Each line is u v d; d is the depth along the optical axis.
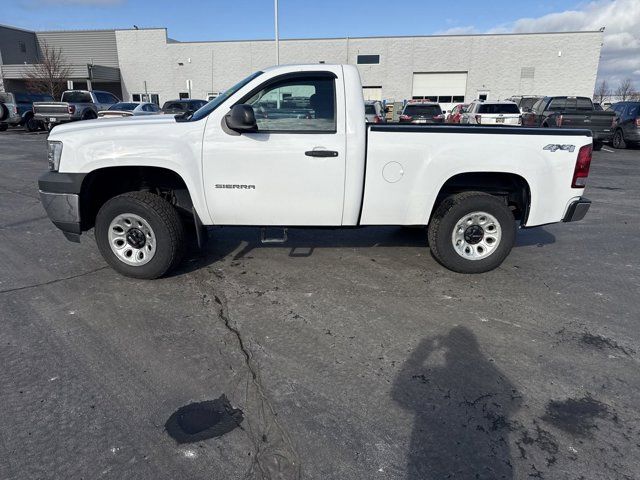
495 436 2.36
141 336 3.33
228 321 3.56
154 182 4.46
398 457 2.22
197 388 2.74
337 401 2.62
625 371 2.95
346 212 4.20
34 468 2.13
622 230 6.49
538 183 4.25
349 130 4.00
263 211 4.16
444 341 3.30
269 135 3.97
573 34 34.50
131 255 4.29
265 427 2.41
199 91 40.50
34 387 2.72
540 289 4.26
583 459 2.21
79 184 4.01
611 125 16.05
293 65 4.04
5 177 10.31
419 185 4.19
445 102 37.38
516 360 3.06
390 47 36.62
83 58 42.75
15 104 23.64
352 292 4.13
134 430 2.38
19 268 4.65
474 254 4.52
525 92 36.16
